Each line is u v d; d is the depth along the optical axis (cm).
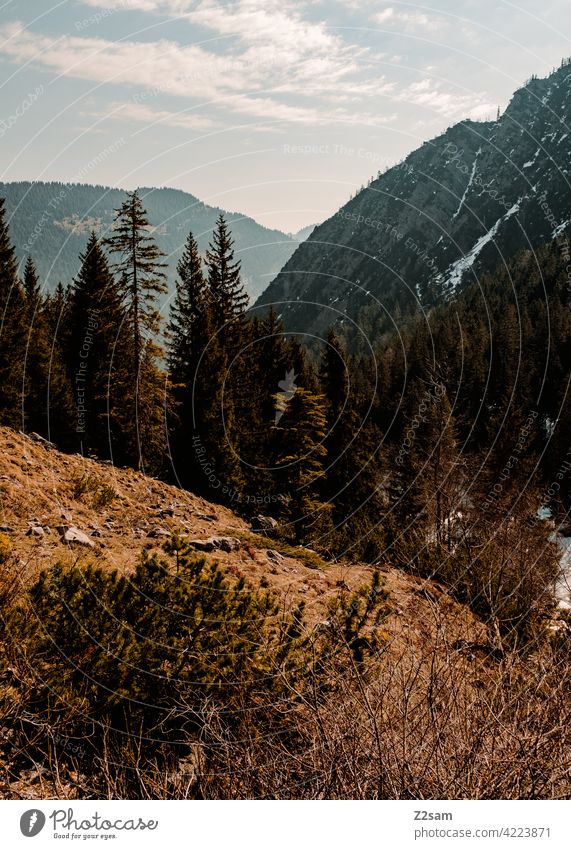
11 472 998
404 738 327
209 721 371
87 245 3052
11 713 368
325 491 2622
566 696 387
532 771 322
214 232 3766
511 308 7581
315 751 343
